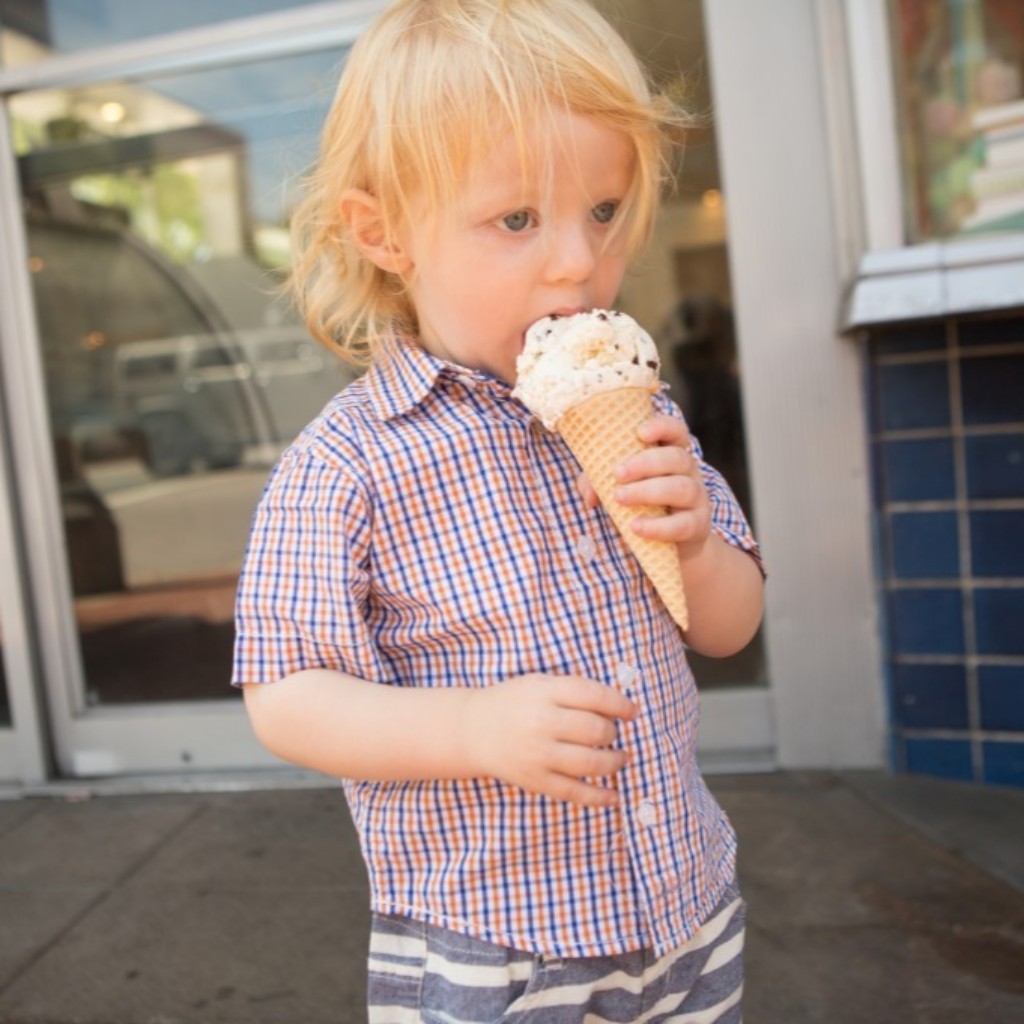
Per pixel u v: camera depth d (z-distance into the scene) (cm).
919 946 240
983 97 298
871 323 298
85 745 382
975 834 290
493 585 122
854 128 313
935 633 325
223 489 385
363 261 146
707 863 131
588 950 121
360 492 122
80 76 364
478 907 121
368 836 128
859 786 326
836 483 330
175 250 378
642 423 122
